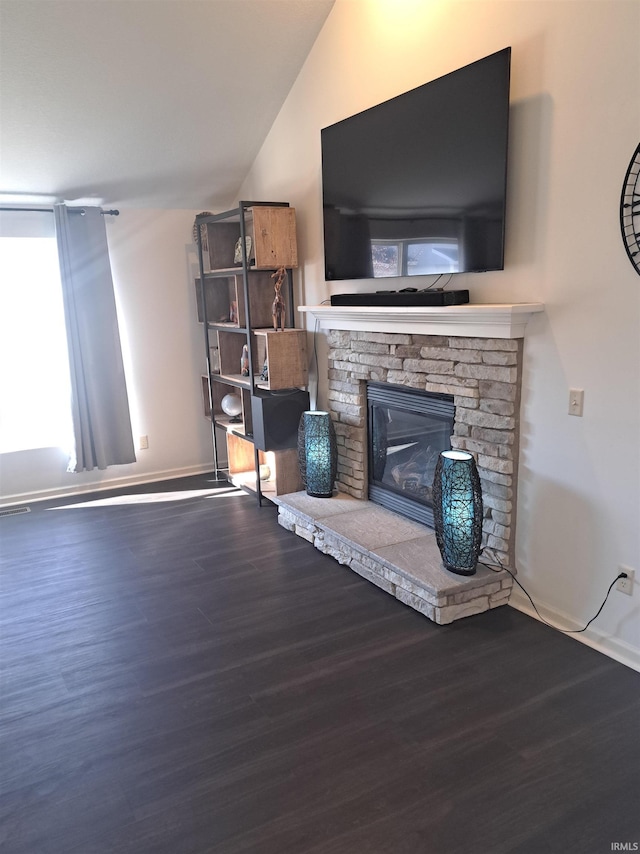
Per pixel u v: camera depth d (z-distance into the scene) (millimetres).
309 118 3791
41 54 3123
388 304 2996
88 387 4473
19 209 4211
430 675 2316
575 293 2346
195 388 5098
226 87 3717
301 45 3615
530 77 2396
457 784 1799
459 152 2668
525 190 2484
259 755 1948
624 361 2217
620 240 2168
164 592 3061
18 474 4516
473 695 2195
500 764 1870
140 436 4938
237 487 4707
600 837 1614
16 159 3785
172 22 3162
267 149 4301
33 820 1740
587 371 2346
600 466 2355
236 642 2596
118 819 1731
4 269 4453
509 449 2678
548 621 2652
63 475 4664
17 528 3984
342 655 2467
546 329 2475
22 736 2078
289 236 3943
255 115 4043
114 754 1981
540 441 2576
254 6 3240
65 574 3293
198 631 2693
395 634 2605
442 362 2971
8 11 2861
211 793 1807
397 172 3029
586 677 2279
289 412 3971
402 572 2777
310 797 1775
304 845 1621
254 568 3289
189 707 2195
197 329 5027
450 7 2719
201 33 3283
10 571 3348
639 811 1689
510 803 1728
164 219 4754
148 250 4738
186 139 4043
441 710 2121
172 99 3670
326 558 3389
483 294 2768
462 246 2744
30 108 3434
